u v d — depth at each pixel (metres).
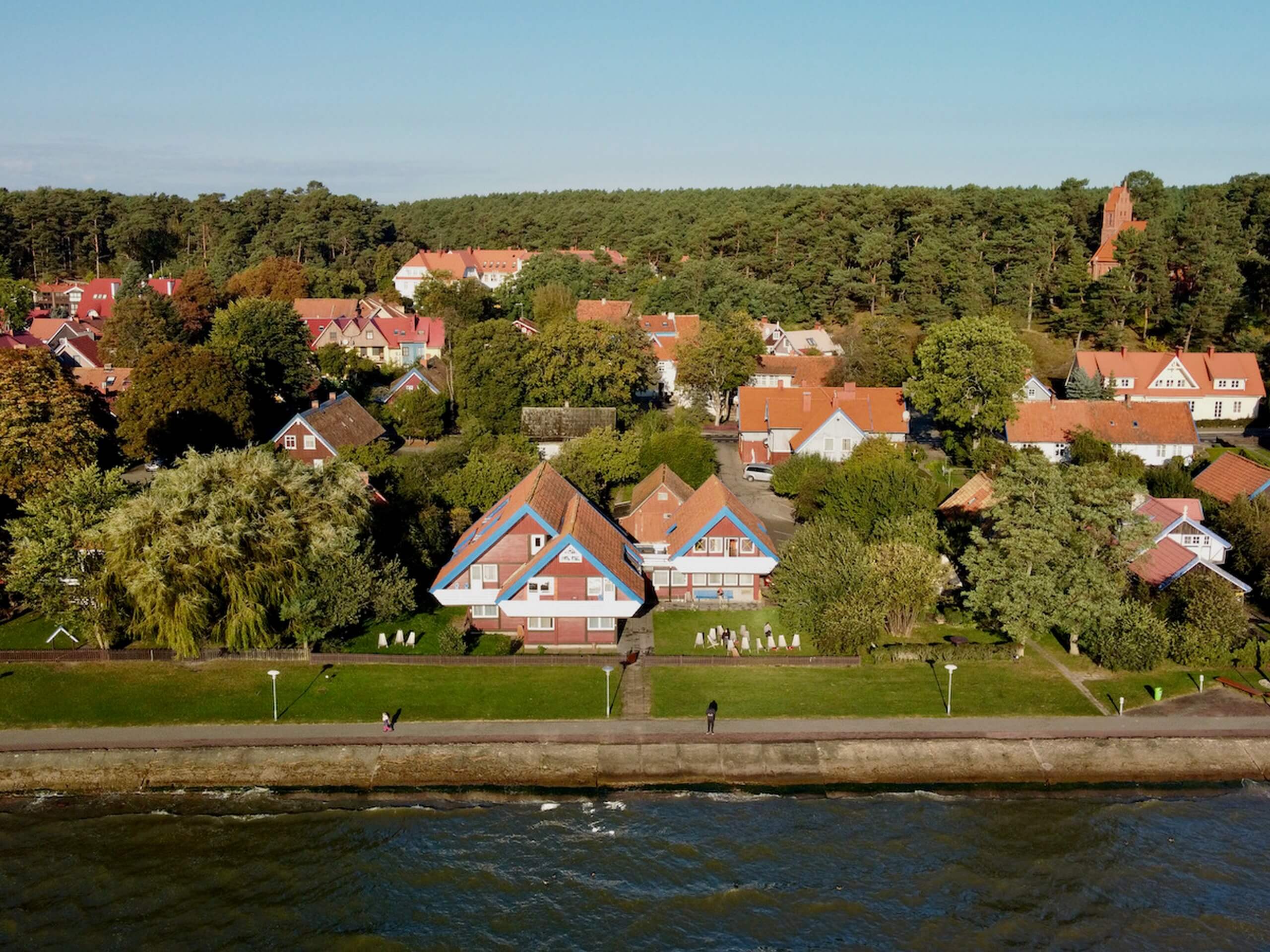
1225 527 74.12
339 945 40.59
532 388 110.69
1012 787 51.50
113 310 141.88
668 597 70.81
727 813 49.44
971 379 99.75
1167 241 154.12
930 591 63.47
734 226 187.25
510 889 44.00
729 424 125.62
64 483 64.94
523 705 56.09
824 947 40.62
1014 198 178.25
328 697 56.81
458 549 70.75
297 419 95.69
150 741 52.62
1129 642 58.59
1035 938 41.22
